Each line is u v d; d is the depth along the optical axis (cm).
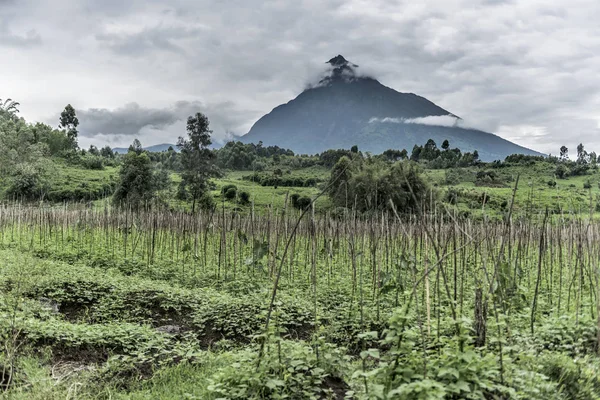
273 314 784
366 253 1992
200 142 6988
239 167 12781
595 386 703
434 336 826
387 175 3641
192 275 1803
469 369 609
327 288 1512
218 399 658
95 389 778
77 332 980
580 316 959
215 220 2452
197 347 1026
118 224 2723
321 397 731
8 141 7481
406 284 1471
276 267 1811
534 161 9012
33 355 881
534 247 1894
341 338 1097
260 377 693
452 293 1291
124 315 1255
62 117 14412
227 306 1256
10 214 3080
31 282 1162
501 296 963
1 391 726
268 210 1927
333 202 4041
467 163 9994
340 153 10025
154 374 843
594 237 1403
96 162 11369
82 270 1723
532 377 659
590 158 8356
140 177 5666
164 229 2503
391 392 559
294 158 13238
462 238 1315
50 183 7294
